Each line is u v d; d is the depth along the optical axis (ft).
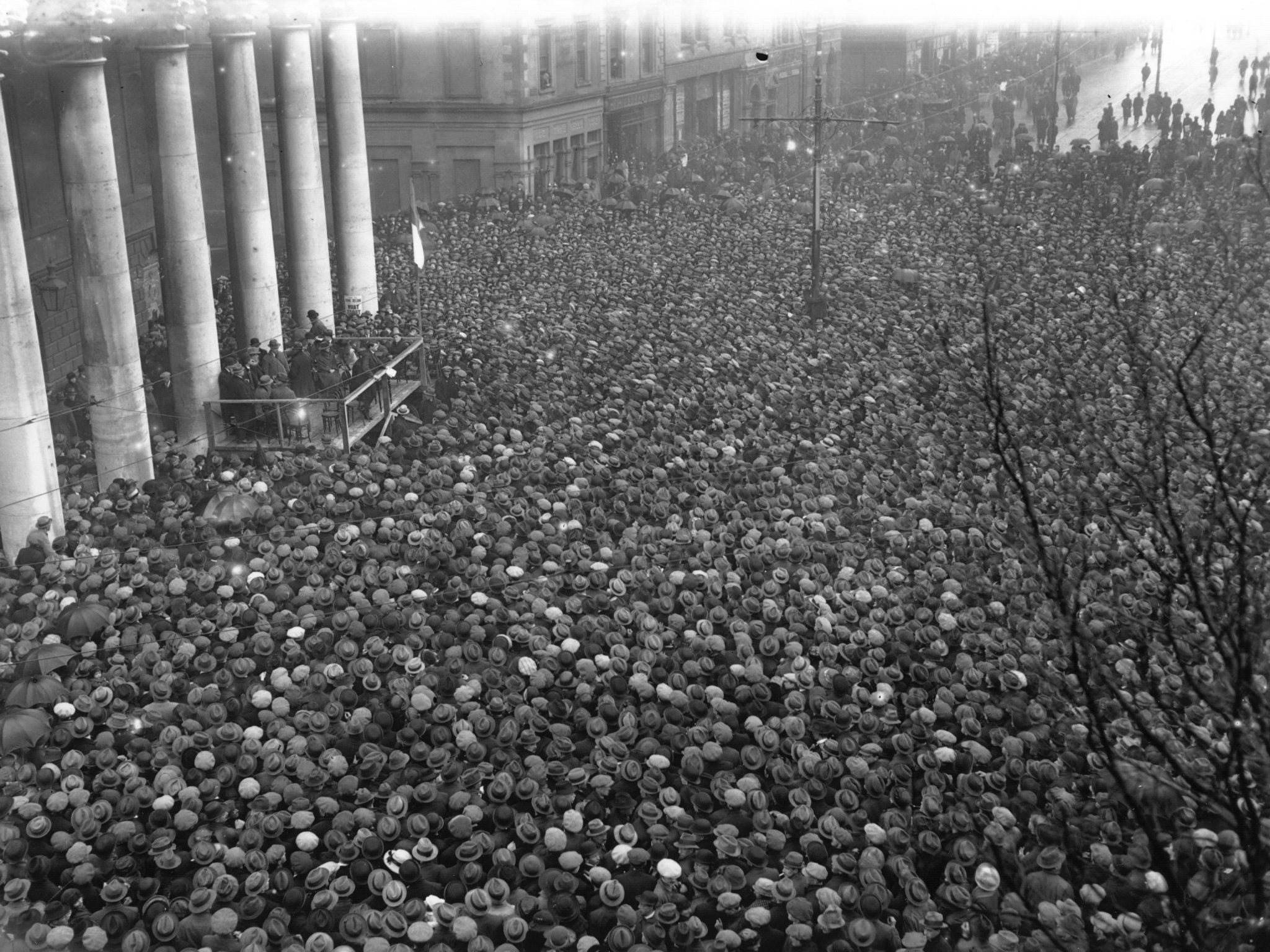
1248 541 51.90
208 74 179.11
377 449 95.50
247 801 53.31
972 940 44.50
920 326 117.60
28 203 122.72
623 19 230.27
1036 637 61.16
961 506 77.25
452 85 205.26
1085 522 65.21
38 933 46.39
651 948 45.52
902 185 188.44
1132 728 50.14
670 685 60.18
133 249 148.66
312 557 74.59
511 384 106.32
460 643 64.34
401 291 142.20
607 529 78.33
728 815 51.03
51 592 73.05
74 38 90.22
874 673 60.85
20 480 86.58
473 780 53.98
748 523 77.61
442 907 47.16
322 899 47.65
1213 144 205.46
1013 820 49.67
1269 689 36.24
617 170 212.02
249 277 119.34
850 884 47.52
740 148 231.50
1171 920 37.91
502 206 185.26
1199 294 119.96
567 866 48.96
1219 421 68.39
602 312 128.36
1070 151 220.02
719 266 147.64
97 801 52.49
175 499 85.92
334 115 136.46
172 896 48.47
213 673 63.46
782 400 101.40
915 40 327.67
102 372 96.48
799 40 302.04
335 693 60.29
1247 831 31.30
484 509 79.66
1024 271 136.15
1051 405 85.87
